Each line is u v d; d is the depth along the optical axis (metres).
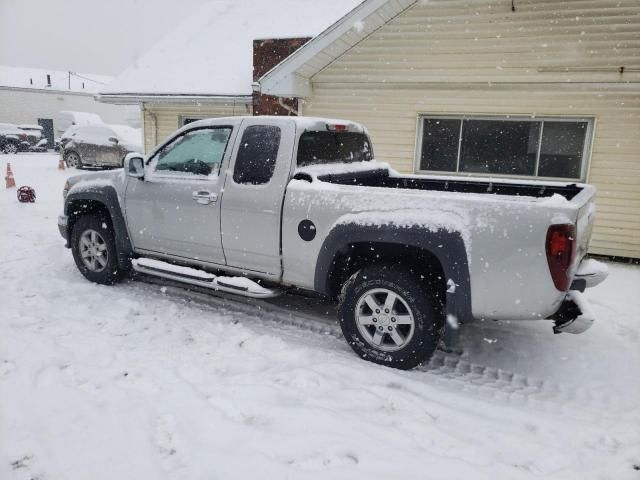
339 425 2.80
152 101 11.88
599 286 6.00
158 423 2.75
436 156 8.67
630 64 7.11
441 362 3.90
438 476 2.39
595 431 2.92
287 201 3.96
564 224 3.06
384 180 5.38
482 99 8.12
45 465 2.40
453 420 2.97
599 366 3.85
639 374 3.73
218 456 2.49
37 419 2.74
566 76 7.51
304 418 2.85
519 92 7.87
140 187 4.86
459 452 2.63
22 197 10.62
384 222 3.52
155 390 3.11
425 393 3.29
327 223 3.78
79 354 3.58
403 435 2.75
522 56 7.70
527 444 2.75
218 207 4.31
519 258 3.16
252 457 2.48
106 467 2.40
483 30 7.87
